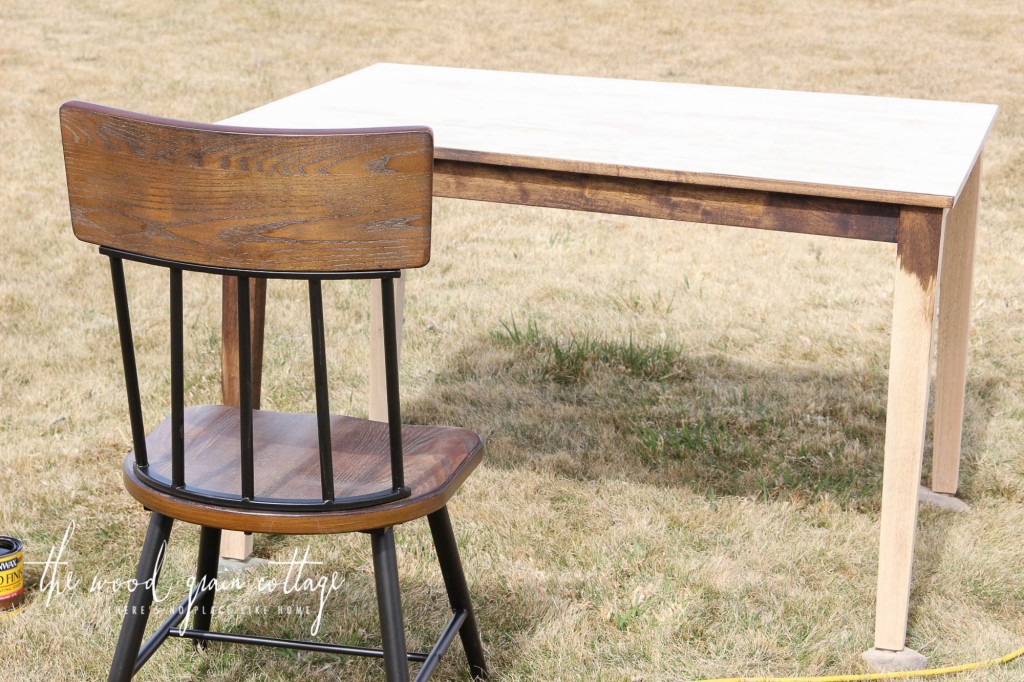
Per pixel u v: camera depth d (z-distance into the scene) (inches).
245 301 55.6
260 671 78.9
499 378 134.1
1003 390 131.4
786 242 189.3
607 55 341.4
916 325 73.7
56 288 156.5
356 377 132.8
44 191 201.9
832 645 83.4
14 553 85.0
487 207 208.4
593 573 92.6
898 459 77.2
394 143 52.2
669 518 102.0
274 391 127.9
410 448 67.9
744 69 321.7
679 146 81.4
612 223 199.9
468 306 156.8
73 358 133.8
